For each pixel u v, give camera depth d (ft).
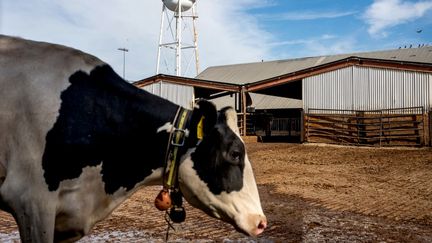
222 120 10.69
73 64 10.71
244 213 10.44
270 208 27.37
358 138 79.30
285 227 22.58
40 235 9.81
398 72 77.82
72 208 10.22
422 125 73.82
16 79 10.28
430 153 62.23
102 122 10.50
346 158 58.18
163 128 10.85
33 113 10.03
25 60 10.55
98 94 10.63
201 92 107.86
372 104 80.18
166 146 10.82
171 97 98.84
